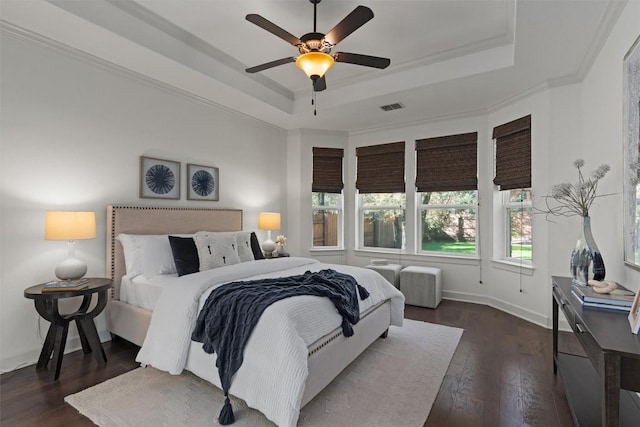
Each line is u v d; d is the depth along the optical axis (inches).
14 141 99.4
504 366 100.0
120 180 126.0
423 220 194.4
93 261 117.6
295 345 68.8
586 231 81.9
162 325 91.0
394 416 75.5
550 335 125.8
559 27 98.0
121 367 98.9
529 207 150.9
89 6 96.1
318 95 173.0
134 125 130.7
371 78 155.9
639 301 55.3
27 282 101.6
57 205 108.5
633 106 78.1
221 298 83.8
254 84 157.2
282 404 65.1
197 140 156.2
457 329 132.5
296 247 209.3
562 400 81.7
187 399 81.2
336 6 104.3
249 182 185.6
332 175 214.1
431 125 186.7
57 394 83.7
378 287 117.3
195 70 128.3
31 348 101.7
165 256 121.2
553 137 133.6
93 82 117.9
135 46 109.5
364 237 215.2
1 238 97.0
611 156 97.1
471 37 121.7
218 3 103.7
